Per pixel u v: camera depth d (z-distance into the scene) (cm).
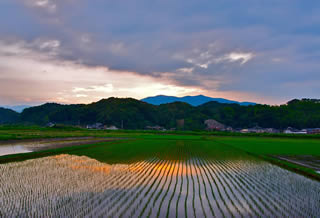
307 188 1094
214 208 812
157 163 1753
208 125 14150
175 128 14250
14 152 2261
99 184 1098
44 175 1277
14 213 747
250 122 14212
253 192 1020
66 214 739
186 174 1363
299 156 2208
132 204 831
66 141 3684
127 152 2419
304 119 12169
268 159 1959
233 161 1917
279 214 771
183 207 813
